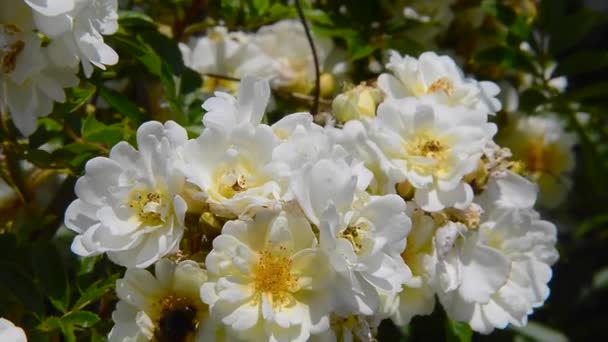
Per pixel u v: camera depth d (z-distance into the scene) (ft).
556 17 2.41
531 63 2.41
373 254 1.61
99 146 1.95
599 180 2.64
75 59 1.77
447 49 2.57
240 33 2.47
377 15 2.41
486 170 1.83
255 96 1.68
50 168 1.98
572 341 3.15
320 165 1.59
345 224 1.60
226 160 1.62
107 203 1.61
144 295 1.61
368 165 1.77
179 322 1.59
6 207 2.15
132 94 2.31
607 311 3.27
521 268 1.86
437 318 2.22
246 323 1.55
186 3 2.36
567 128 2.76
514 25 2.40
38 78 1.78
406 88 1.89
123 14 2.11
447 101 1.85
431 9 2.44
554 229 1.89
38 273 1.80
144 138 1.61
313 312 1.58
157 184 1.61
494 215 1.85
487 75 2.59
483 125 1.81
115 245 1.59
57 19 1.71
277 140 1.64
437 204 1.75
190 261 1.58
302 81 2.43
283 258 1.58
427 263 1.75
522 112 2.51
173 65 2.13
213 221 1.59
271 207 1.58
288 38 2.46
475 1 2.51
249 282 1.57
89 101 2.27
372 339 1.70
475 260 1.81
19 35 1.76
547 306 2.93
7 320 1.76
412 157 1.75
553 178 2.69
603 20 2.49
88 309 1.90
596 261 3.26
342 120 1.85
